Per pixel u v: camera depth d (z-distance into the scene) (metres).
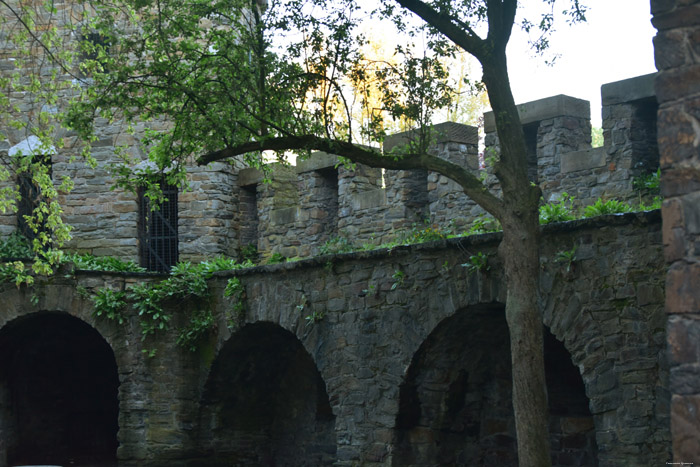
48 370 18.03
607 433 9.64
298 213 16.56
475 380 12.73
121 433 15.41
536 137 13.47
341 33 10.21
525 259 8.49
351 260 12.77
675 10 5.19
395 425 12.15
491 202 8.83
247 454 16.27
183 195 18.20
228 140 11.07
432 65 10.23
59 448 18.03
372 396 12.41
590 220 9.84
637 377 9.44
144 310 15.38
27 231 18.27
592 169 12.15
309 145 10.05
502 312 11.41
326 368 13.09
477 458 12.83
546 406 8.34
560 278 10.20
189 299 15.50
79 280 15.51
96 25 11.88
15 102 18.38
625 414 9.50
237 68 10.98
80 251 18.14
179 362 15.52
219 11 11.44
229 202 18.36
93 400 18.56
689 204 5.06
